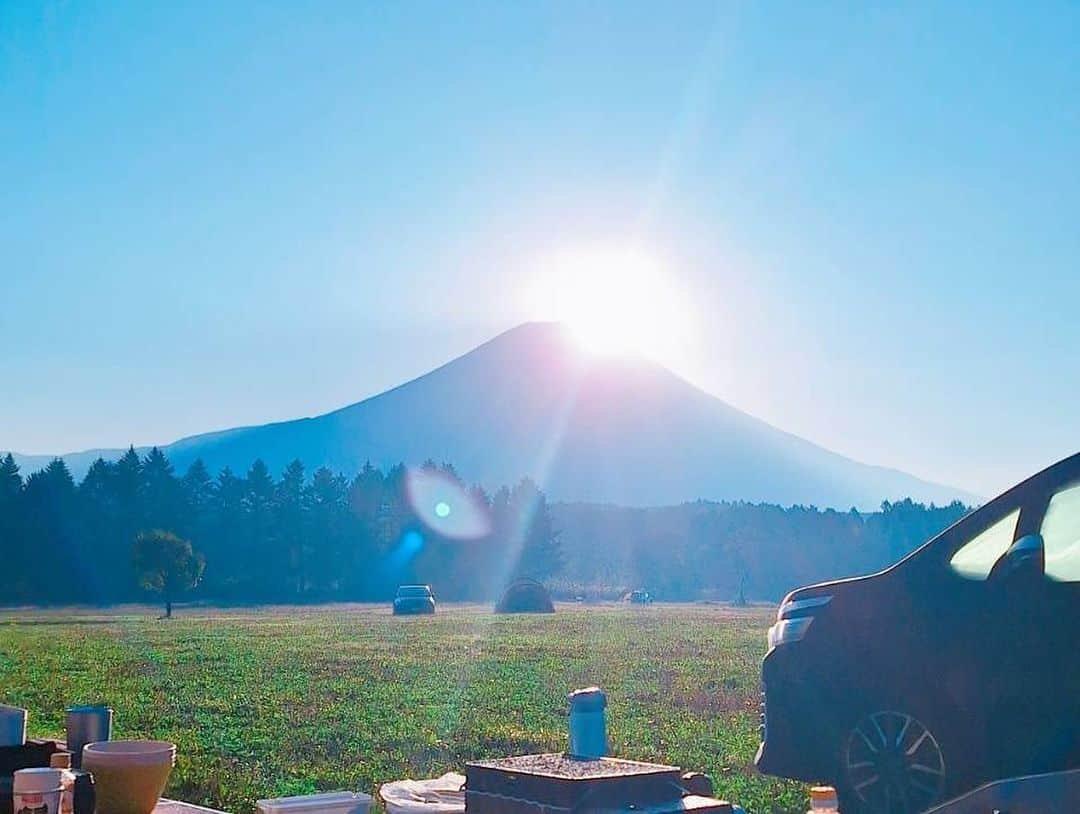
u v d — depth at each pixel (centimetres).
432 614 7425
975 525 763
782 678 823
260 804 685
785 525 17738
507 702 2023
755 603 11581
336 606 10412
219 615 7869
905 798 750
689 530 18900
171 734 1617
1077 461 729
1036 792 619
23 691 2278
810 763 804
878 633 779
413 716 1814
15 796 582
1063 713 680
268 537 13788
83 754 670
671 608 9319
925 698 747
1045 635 696
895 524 17625
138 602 11694
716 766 1278
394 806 707
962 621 737
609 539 19800
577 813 525
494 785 563
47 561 12656
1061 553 714
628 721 1723
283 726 1700
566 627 5284
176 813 739
